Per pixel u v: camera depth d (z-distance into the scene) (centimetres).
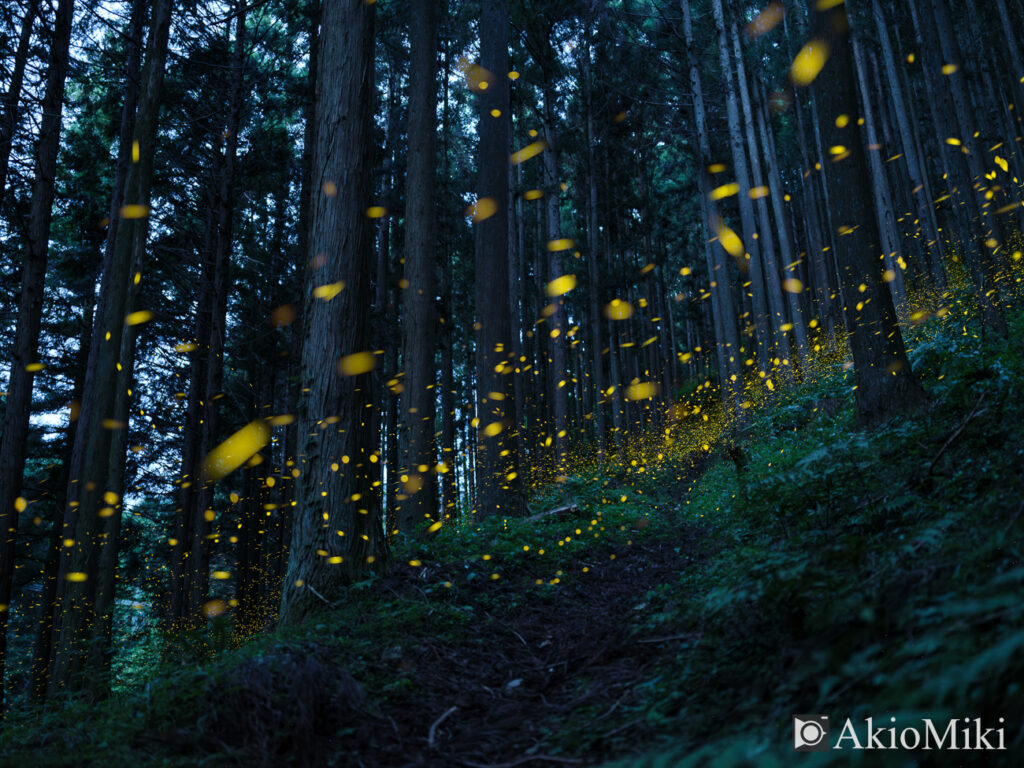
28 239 779
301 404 479
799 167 2248
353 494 463
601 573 573
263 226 1647
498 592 484
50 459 1419
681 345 3525
